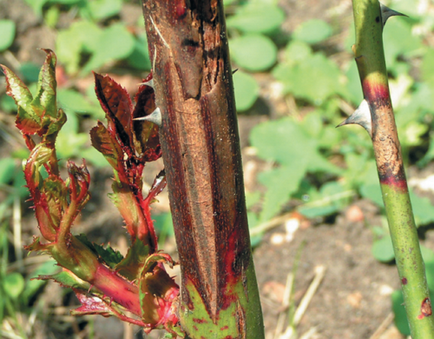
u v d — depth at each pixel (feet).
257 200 2.37
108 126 0.92
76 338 1.97
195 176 0.89
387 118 0.94
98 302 0.96
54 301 2.05
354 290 2.07
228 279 0.92
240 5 3.42
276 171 2.44
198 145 0.88
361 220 2.27
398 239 0.97
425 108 2.47
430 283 1.81
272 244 2.28
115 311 0.95
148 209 0.96
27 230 2.33
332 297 2.06
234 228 0.91
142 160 0.93
